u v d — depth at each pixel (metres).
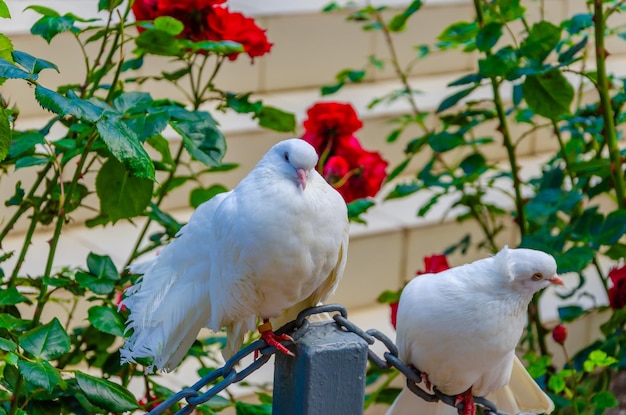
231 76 7.86
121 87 4.34
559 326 4.25
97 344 4.25
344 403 2.69
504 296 3.10
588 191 5.10
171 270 3.02
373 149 7.87
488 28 4.53
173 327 2.99
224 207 2.76
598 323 7.50
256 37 4.29
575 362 4.95
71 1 7.68
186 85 7.60
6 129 2.88
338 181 4.57
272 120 4.39
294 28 8.04
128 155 2.90
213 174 7.30
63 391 3.63
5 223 6.55
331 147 4.77
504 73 4.43
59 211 3.71
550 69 4.38
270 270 2.72
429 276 3.24
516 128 8.52
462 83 4.79
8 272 6.10
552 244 4.63
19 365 3.04
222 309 2.88
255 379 6.00
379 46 8.49
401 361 3.08
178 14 4.22
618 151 4.74
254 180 2.75
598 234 4.56
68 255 6.48
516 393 3.43
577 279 7.69
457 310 3.10
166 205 7.25
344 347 2.65
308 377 2.63
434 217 7.49
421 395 3.25
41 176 4.07
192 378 6.12
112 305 3.82
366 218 7.39
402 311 3.23
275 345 2.65
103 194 3.88
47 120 7.07
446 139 5.11
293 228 2.69
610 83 5.15
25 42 6.71
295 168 2.72
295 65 8.16
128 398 3.32
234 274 2.76
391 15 8.36
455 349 3.16
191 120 3.75
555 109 4.54
